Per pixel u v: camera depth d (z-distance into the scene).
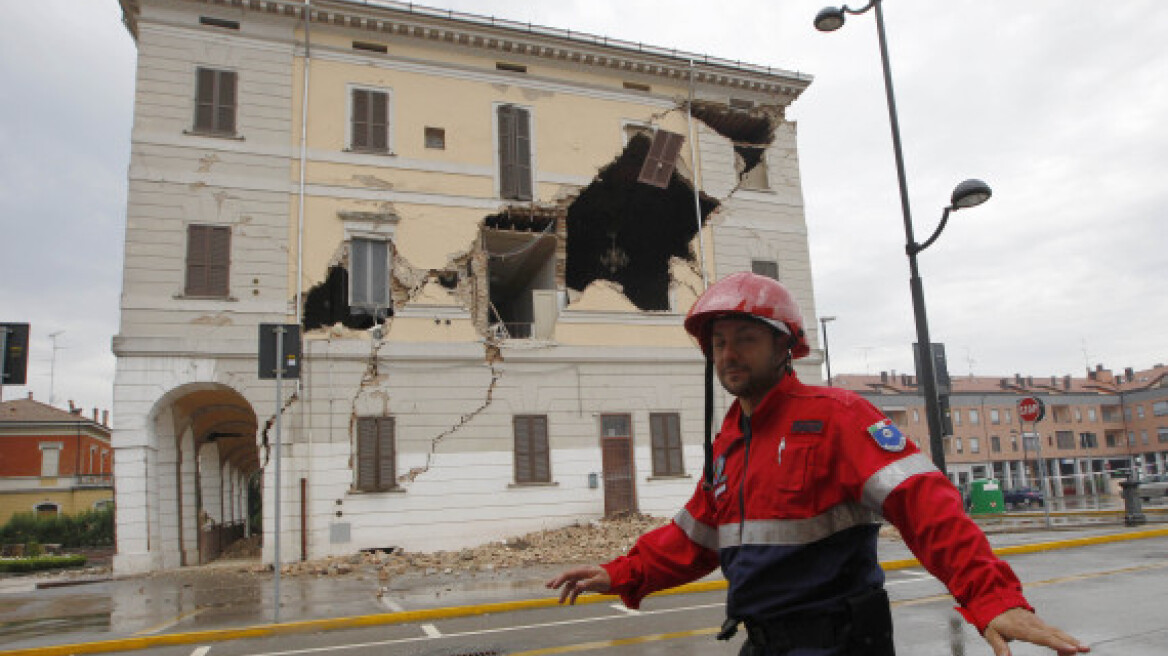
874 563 1.92
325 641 8.19
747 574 1.94
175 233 18.02
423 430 18.92
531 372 20.22
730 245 23.28
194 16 19.12
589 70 22.81
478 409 19.50
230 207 18.53
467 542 18.66
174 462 18.30
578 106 22.50
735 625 2.00
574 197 21.97
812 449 1.89
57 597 12.70
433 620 9.27
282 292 18.55
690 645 6.90
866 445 1.82
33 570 22.84
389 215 19.80
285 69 19.66
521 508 19.31
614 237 25.00
